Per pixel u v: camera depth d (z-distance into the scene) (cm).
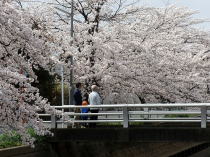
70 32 2462
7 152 1295
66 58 2170
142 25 2777
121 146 1638
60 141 1605
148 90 2512
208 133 1455
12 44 1146
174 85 2580
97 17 2586
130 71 2434
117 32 2495
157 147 1856
